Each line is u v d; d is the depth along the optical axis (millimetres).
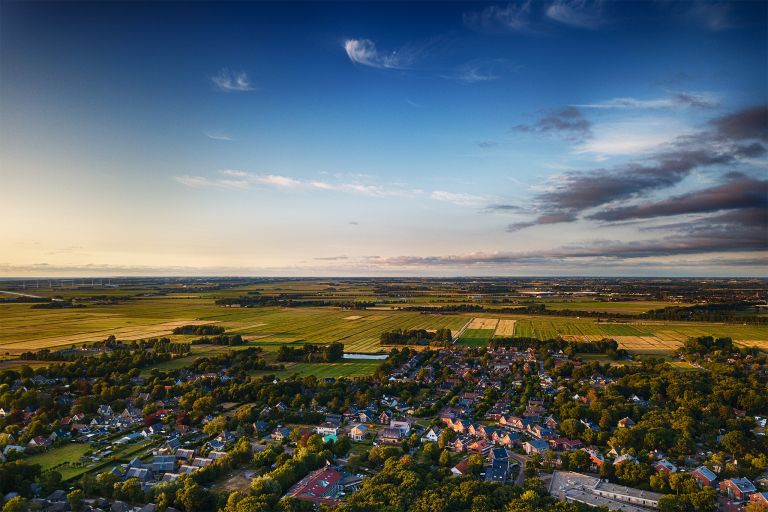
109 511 157875
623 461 189375
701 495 161250
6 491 162625
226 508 156250
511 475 189625
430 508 152625
